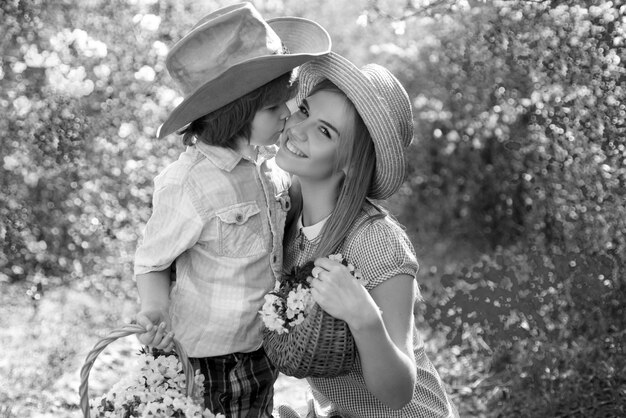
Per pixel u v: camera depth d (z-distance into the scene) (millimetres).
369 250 2393
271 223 2471
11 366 4645
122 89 5383
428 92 7512
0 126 5641
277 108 2426
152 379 2359
